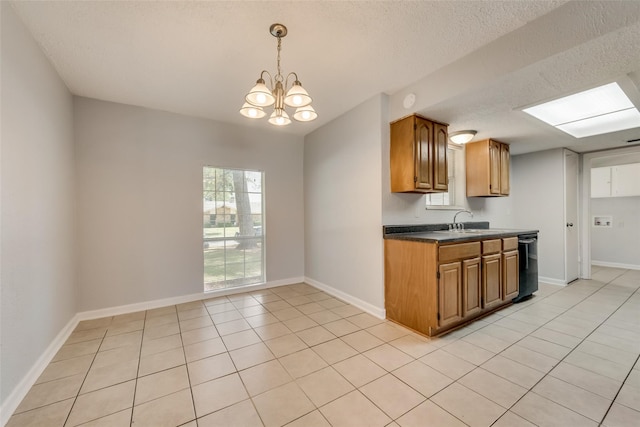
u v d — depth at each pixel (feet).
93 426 4.50
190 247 10.87
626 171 16.17
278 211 13.08
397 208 9.42
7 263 4.94
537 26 5.60
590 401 4.98
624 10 4.63
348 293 10.58
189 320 8.91
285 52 6.70
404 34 6.04
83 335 7.82
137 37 6.13
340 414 4.73
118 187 9.58
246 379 5.75
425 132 8.77
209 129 11.30
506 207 14.20
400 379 5.70
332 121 11.43
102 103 9.37
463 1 5.05
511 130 10.18
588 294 11.34
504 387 5.40
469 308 8.21
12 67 5.20
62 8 5.21
